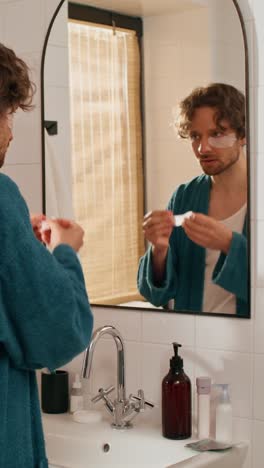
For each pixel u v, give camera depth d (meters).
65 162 2.13
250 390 1.84
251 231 1.82
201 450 1.75
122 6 1.98
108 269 2.07
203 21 1.85
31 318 1.22
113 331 1.93
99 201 2.08
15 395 1.27
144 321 2.01
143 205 2.00
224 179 1.85
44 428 1.98
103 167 2.06
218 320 1.88
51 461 1.94
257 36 1.79
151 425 1.98
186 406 1.85
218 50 1.84
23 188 2.22
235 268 1.85
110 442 1.89
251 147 1.81
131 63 1.98
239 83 1.81
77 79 2.09
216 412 1.83
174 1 1.89
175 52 1.90
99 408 2.11
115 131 2.03
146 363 2.01
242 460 1.83
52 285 1.22
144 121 1.97
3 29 2.23
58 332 1.23
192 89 1.88
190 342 1.93
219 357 1.89
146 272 2.00
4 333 1.20
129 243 2.03
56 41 2.12
